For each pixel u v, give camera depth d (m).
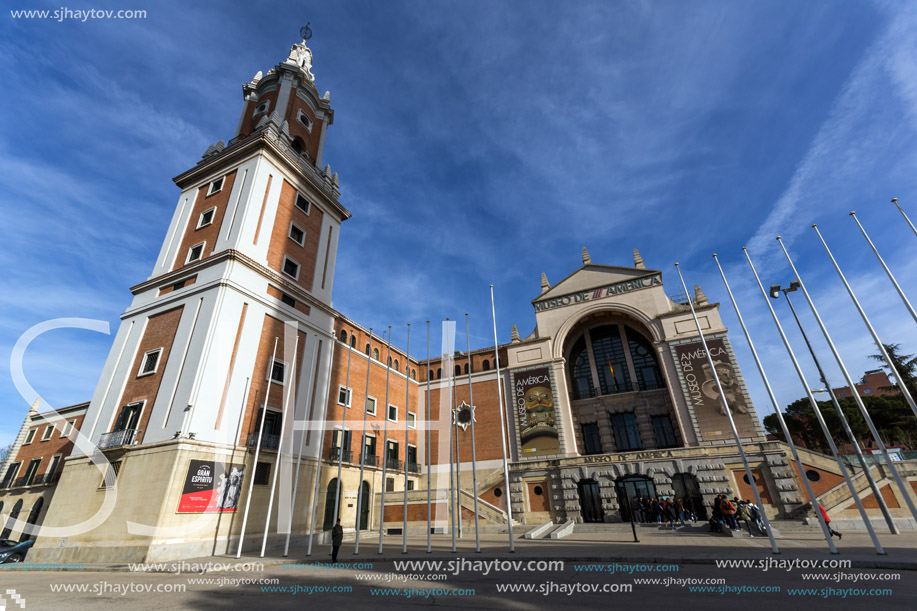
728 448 26.27
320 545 23.27
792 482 23.95
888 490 21.72
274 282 26.84
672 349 30.88
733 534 18.81
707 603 7.01
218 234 27.17
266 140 29.14
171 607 8.21
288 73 37.31
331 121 40.25
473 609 7.28
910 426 41.69
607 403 33.47
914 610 6.20
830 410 43.59
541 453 31.80
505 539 21.98
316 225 32.88
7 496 33.62
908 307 13.00
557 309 36.66
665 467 26.88
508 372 36.12
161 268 28.39
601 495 27.56
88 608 8.23
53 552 19.53
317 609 7.73
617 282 35.34
